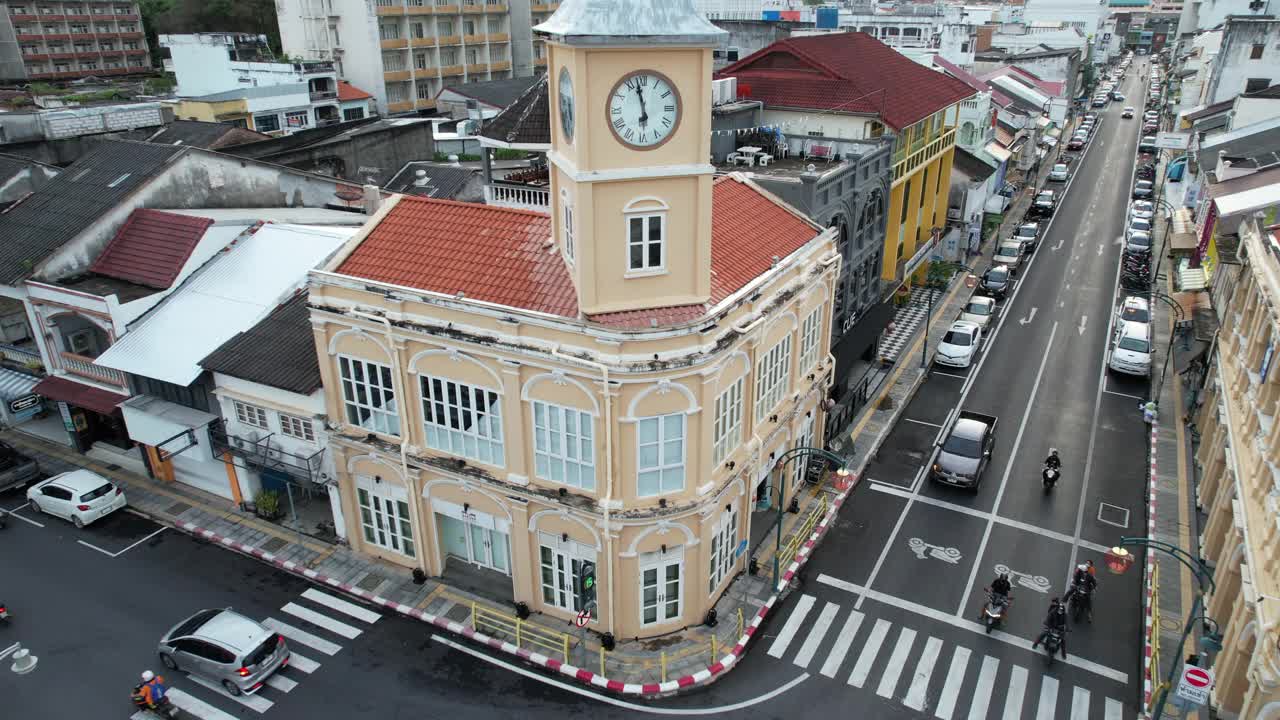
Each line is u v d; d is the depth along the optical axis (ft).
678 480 74.43
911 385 135.13
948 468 105.50
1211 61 256.32
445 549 90.63
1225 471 87.30
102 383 102.73
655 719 71.05
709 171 68.13
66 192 114.73
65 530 96.43
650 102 65.41
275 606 84.07
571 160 68.95
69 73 361.71
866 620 83.20
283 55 277.23
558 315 69.92
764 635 81.20
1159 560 90.63
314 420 87.25
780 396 92.84
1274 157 131.75
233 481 98.22
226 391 91.35
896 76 159.33
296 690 73.77
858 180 125.08
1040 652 78.64
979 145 209.56
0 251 106.63
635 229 68.54
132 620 82.02
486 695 73.41
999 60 323.78
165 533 95.81
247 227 109.40
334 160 179.01
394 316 76.64
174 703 72.33
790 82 146.20
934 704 72.74
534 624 81.25
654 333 67.05
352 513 89.92
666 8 63.77
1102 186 270.05
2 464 102.06
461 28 303.27
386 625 81.76
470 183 155.53
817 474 105.91
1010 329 159.63
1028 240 203.82
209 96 221.66
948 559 92.63
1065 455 114.52
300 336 93.04
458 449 80.23
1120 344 139.33
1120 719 70.90
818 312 100.73
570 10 63.98
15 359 114.62
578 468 74.38
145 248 105.50
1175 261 182.91
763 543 94.43
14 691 73.26
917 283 182.70
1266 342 83.41
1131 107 429.38
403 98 292.61
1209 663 75.61
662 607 78.95
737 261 82.48
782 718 71.36
